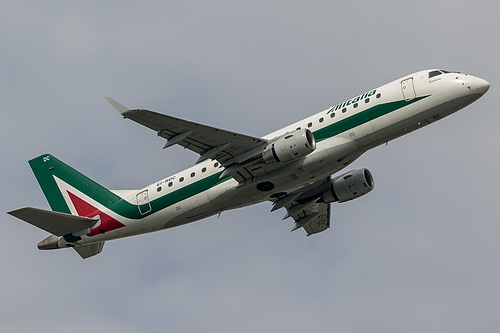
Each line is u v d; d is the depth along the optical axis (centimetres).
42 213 13712
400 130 12800
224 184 13475
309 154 12775
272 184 13125
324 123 13100
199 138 12394
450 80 12525
